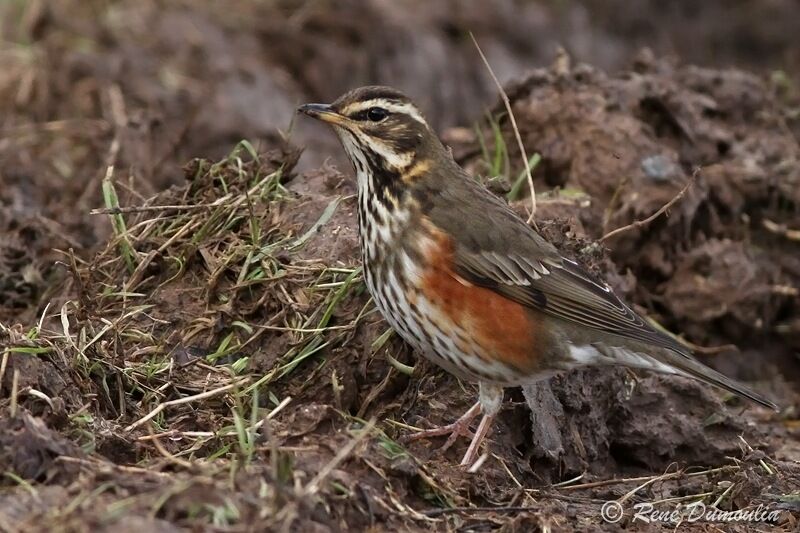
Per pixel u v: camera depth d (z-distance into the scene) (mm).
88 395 11812
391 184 12289
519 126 18031
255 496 9688
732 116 19438
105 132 19750
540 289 12273
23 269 15492
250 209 13375
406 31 24078
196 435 11500
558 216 15469
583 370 13352
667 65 19984
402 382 12719
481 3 25297
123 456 11055
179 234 13867
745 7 28625
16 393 10953
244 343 12930
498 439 12547
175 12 23422
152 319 13297
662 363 12477
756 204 18125
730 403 16547
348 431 10898
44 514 9383
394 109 12320
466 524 10742
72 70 21250
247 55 22984
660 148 17547
